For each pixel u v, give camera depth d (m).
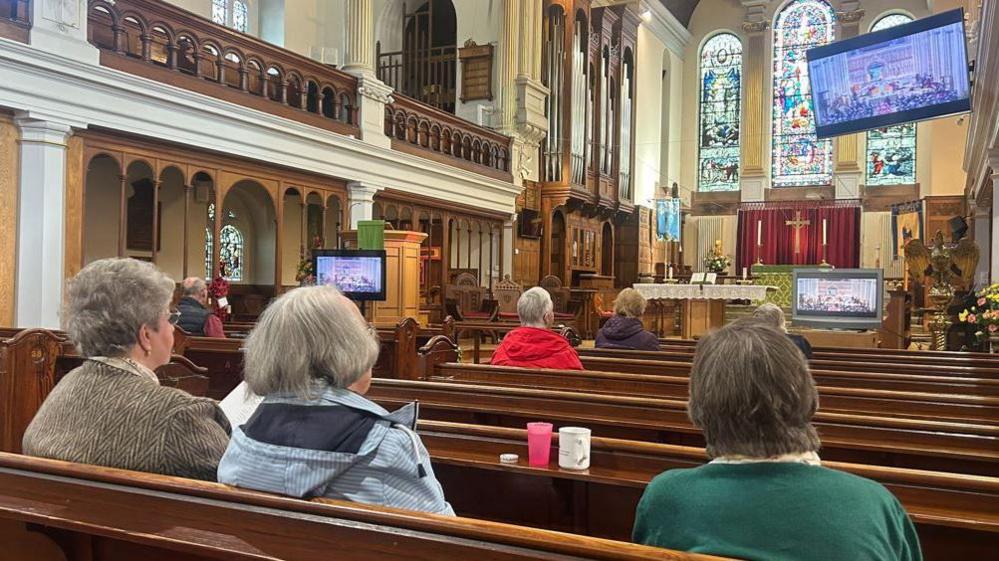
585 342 16.30
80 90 7.86
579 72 18.52
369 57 12.27
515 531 1.48
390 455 1.71
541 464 2.66
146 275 2.14
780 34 26.06
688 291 15.71
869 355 7.20
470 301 14.10
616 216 21.59
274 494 1.69
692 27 27.17
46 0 7.51
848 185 24.47
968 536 2.26
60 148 7.73
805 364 1.55
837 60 11.51
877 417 3.36
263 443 1.71
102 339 2.05
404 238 9.98
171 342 2.21
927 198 19.69
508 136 16.59
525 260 17.47
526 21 16.95
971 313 11.39
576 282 18.83
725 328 1.62
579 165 18.58
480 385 4.04
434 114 14.20
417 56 18.02
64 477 1.85
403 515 1.55
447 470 3.00
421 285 14.76
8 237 7.50
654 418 3.58
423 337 8.15
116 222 11.81
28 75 7.36
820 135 11.94
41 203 7.55
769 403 1.46
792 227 24.77
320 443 1.68
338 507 1.59
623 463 2.60
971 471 3.13
